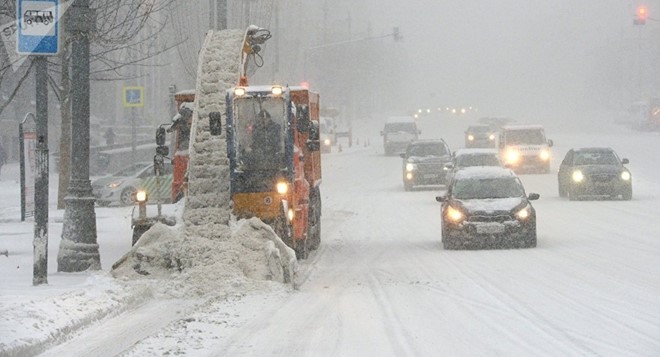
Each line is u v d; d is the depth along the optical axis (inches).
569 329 614.5
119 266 855.7
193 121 1013.8
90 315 660.7
